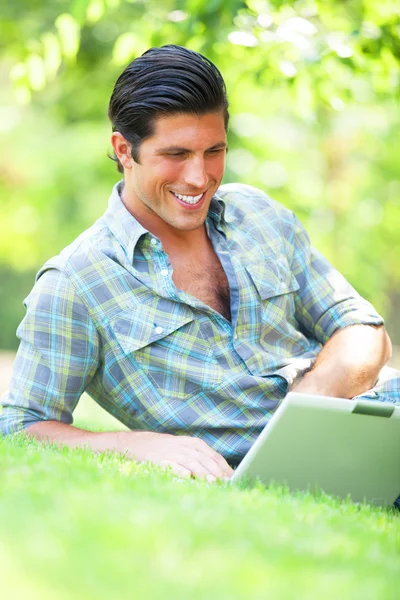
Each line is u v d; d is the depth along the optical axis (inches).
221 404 193.9
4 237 863.7
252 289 201.5
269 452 163.5
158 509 125.0
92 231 198.7
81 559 101.3
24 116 805.2
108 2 391.9
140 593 94.7
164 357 192.4
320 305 215.5
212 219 206.2
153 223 199.5
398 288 991.0
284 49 349.4
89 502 124.0
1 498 124.0
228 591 97.3
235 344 196.9
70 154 730.2
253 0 358.9
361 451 169.9
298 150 731.4
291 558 111.6
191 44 358.9
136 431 186.1
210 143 189.3
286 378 197.2
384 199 799.7
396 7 362.3
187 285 198.4
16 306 952.9
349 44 349.7
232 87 434.6
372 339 208.7
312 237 751.1
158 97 186.9
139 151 191.3
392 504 180.9
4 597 91.8
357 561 116.3
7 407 196.9
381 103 406.6
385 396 201.8
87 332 192.9
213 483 164.4
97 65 628.7
